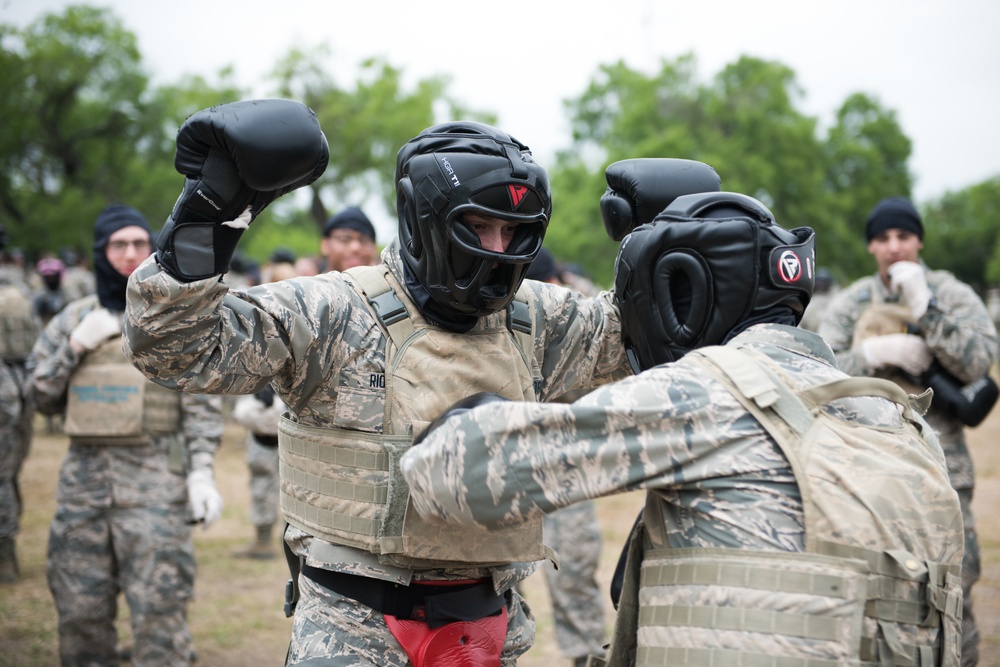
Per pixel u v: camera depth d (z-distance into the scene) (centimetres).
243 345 193
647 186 238
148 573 378
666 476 153
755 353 162
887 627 144
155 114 3766
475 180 194
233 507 812
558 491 153
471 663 212
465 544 207
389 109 2891
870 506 147
